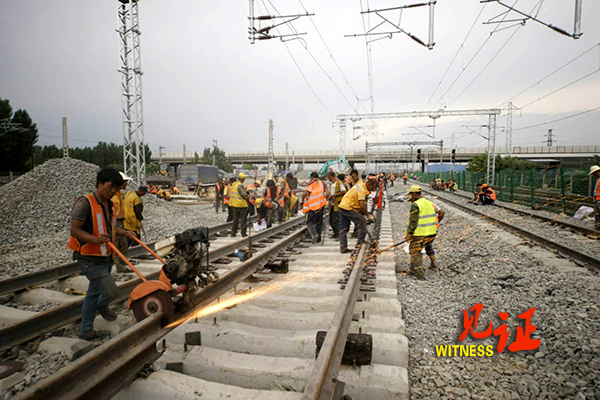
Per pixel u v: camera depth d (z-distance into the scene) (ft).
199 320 12.30
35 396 6.15
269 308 14.06
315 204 26.07
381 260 21.56
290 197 42.57
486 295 16.01
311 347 10.54
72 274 18.26
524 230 30.35
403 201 74.33
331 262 20.53
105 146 266.57
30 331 11.41
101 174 10.98
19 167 132.87
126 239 19.45
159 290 10.43
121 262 19.22
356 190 22.08
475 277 18.95
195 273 11.67
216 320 12.60
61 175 39.55
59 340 11.15
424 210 19.07
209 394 7.92
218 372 9.37
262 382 9.06
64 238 28.58
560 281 17.19
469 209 51.88
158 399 8.07
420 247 19.07
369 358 9.43
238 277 15.10
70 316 12.84
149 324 9.50
